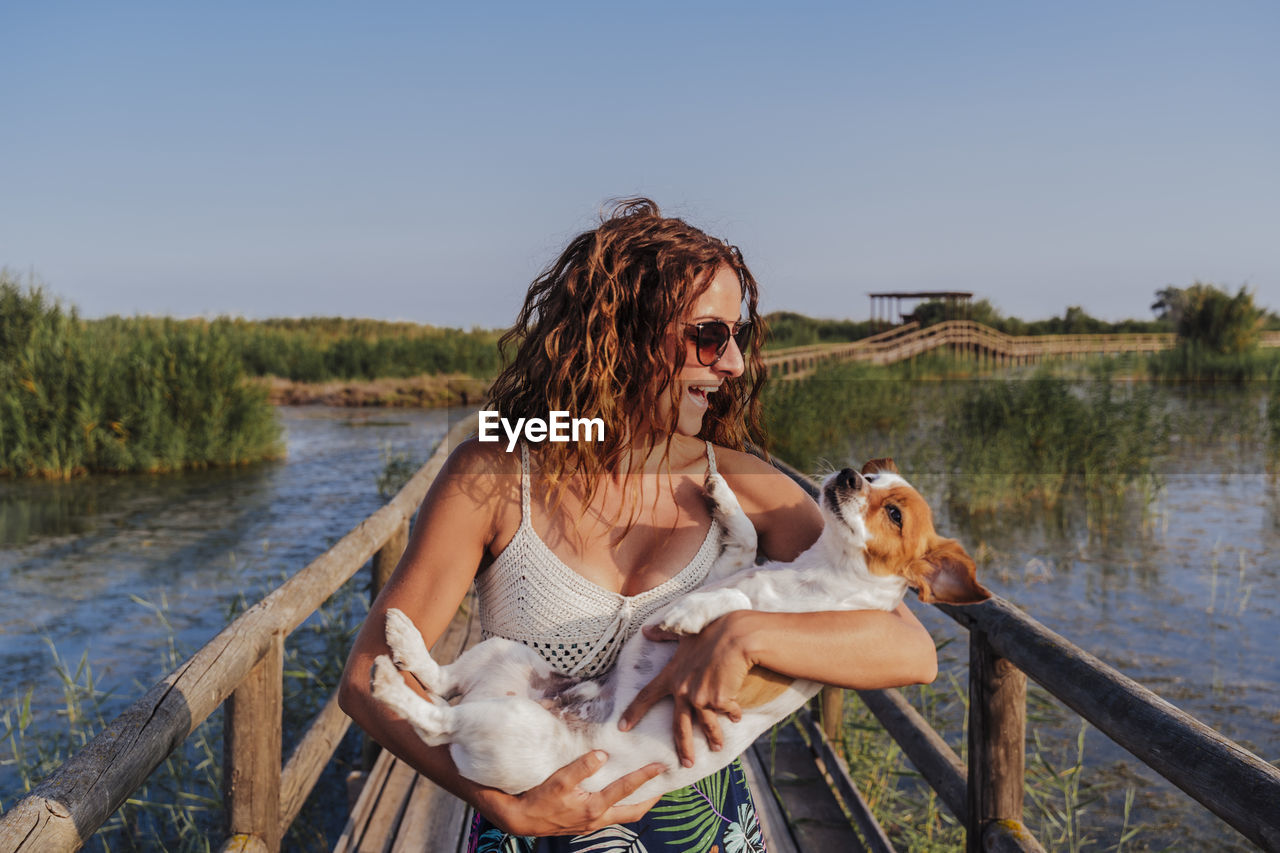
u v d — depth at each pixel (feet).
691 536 5.57
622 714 5.07
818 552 5.97
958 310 140.26
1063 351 128.47
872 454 46.93
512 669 5.08
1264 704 17.58
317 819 13.92
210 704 6.96
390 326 125.90
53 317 53.06
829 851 9.96
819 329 152.05
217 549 29.96
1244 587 24.89
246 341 91.81
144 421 47.52
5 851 4.46
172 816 13.06
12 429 45.50
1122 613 23.03
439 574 5.04
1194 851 12.82
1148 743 5.06
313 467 47.96
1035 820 13.62
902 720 10.20
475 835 5.26
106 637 21.30
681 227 5.35
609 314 5.05
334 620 21.27
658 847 4.96
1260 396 75.87
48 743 15.74
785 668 4.79
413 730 4.82
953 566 5.82
